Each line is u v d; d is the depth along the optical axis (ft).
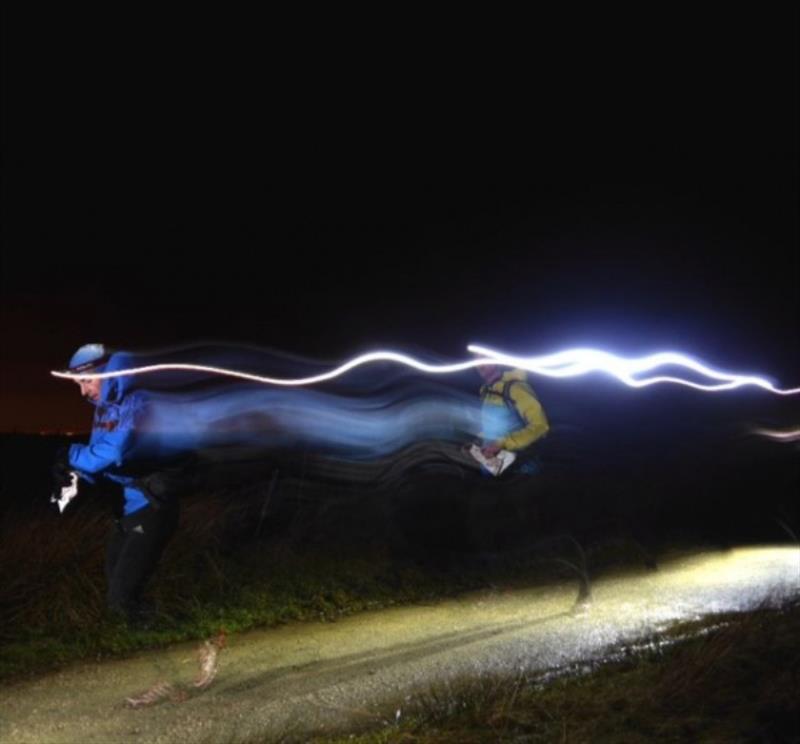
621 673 21.86
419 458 34.83
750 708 19.02
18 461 50.39
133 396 24.50
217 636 25.18
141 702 19.95
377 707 19.66
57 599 25.35
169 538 25.26
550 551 35.47
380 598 29.48
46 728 18.61
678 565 36.73
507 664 22.65
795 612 25.90
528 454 31.42
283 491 38.52
